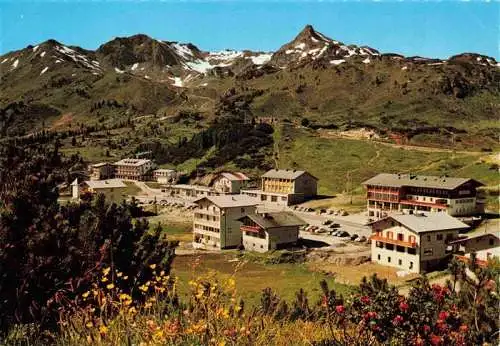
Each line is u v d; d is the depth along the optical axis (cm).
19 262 1418
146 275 1944
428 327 1085
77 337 980
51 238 1530
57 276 1399
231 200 9806
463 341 1105
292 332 1143
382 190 11438
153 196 16912
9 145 2158
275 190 14675
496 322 1180
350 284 5881
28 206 1716
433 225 7125
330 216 11925
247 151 19488
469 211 10231
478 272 1344
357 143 19100
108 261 1614
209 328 950
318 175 16362
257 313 1141
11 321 1192
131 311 1020
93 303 1254
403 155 17062
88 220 2014
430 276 6219
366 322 1099
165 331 930
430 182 10638
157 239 2327
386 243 7406
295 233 8981
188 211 13812
